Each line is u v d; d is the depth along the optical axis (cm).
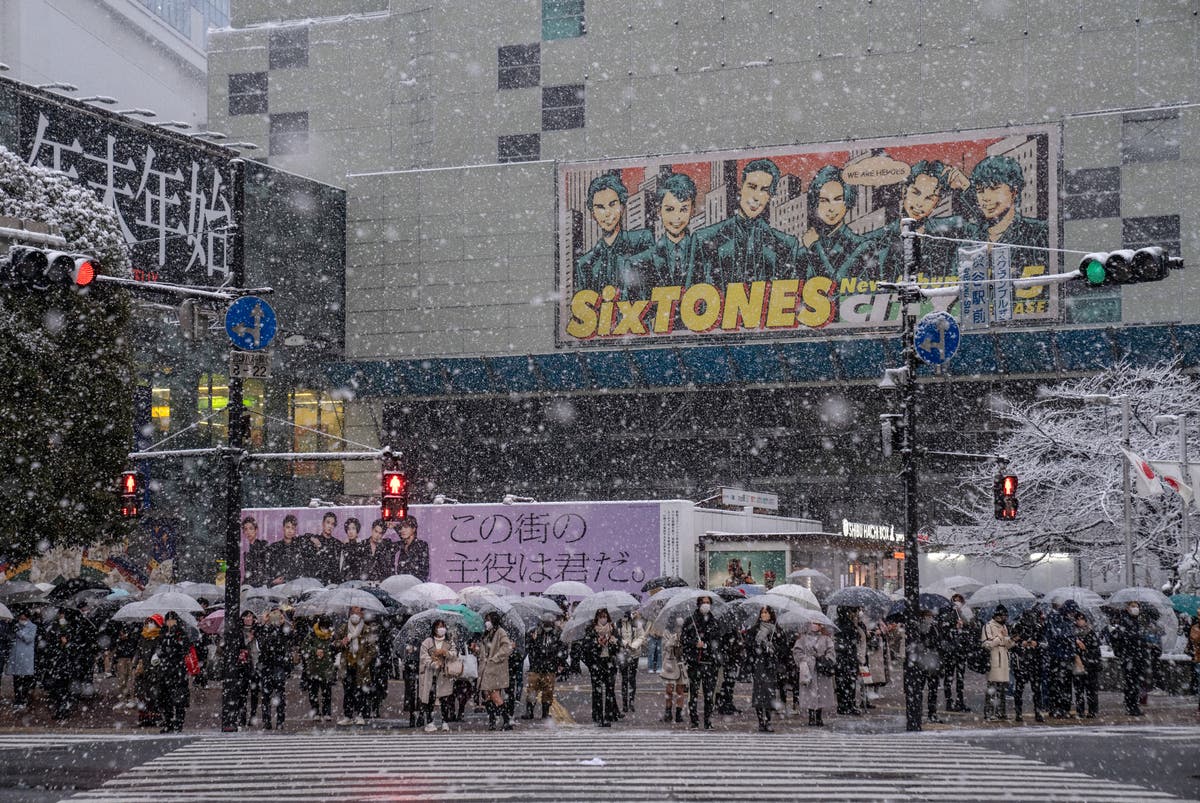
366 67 7438
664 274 6762
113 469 3419
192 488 6197
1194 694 2869
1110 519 4594
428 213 7106
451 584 4319
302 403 7156
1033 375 6247
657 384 6750
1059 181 6288
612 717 2169
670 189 6781
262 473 6656
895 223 6456
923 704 2631
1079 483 4884
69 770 1540
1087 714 2373
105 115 5825
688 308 6712
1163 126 6219
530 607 2533
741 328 6638
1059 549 5119
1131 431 4903
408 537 4362
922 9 6631
